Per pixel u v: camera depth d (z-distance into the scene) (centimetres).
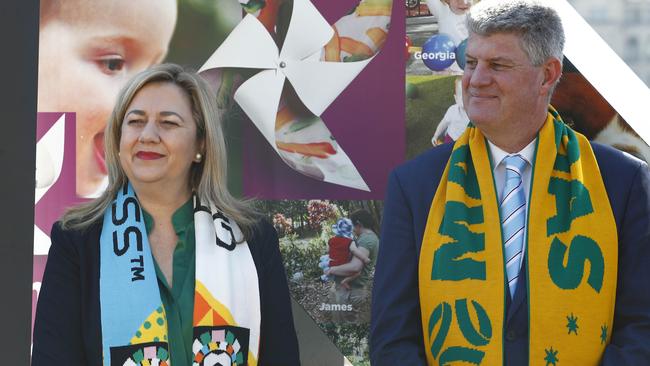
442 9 550
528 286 411
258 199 554
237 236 447
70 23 548
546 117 440
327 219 555
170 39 551
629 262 415
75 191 548
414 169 446
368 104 554
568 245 415
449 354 412
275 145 554
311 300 554
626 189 423
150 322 418
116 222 436
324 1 552
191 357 423
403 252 432
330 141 554
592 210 419
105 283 422
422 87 552
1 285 449
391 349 416
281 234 555
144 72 445
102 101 550
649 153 547
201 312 425
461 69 550
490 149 441
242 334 431
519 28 411
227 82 554
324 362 561
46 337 413
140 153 431
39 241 547
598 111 552
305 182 554
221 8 552
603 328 408
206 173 452
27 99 451
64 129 549
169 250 443
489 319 409
